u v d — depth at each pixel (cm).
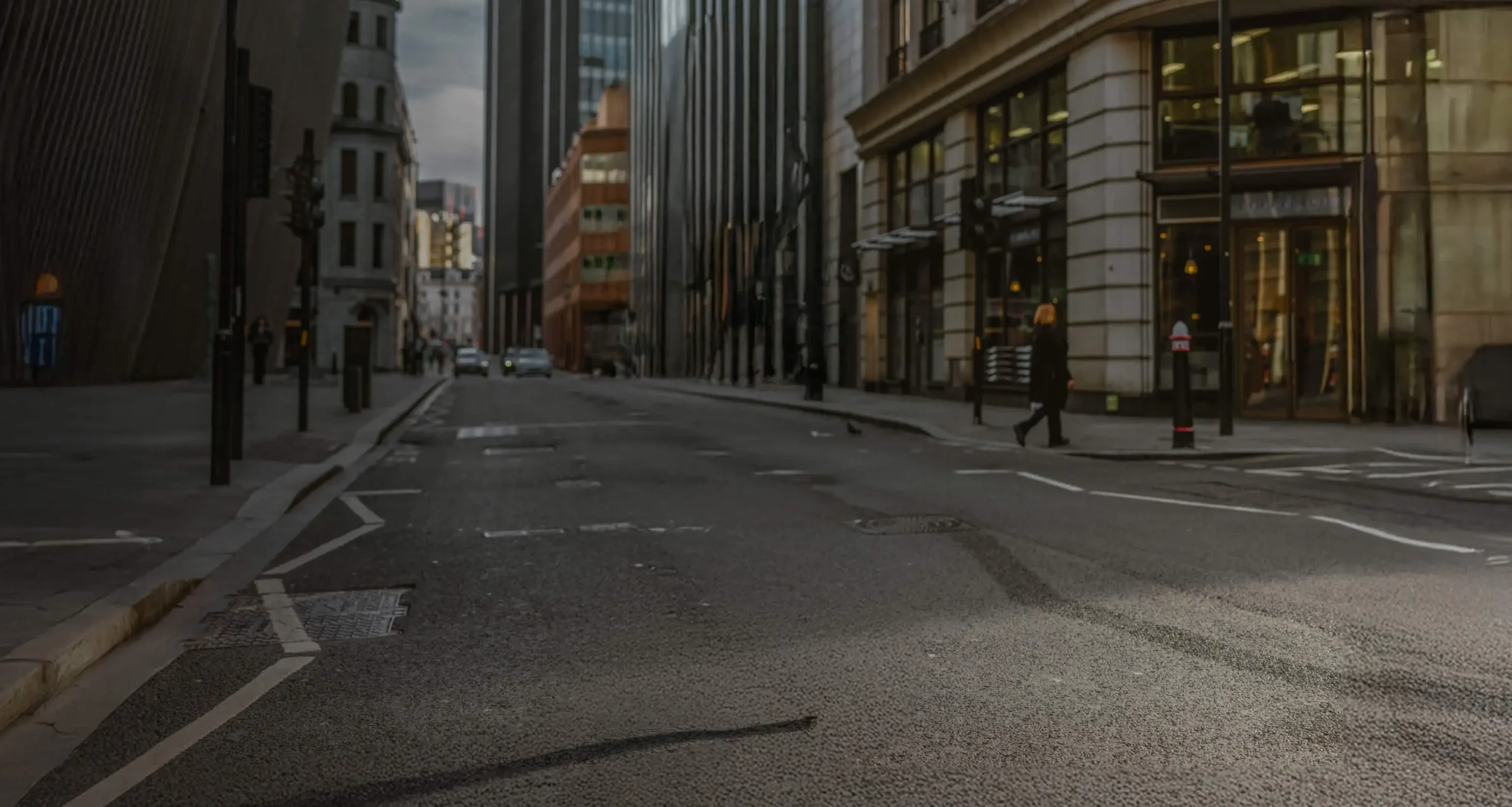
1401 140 1803
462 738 370
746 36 4722
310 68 4678
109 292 2966
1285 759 342
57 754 359
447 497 993
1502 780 324
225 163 998
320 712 399
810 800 315
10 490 933
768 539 754
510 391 3659
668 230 6581
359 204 7319
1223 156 1538
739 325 4672
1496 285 1792
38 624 475
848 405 2428
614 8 15812
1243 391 1911
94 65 2692
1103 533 767
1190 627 505
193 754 358
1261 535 755
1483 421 1728
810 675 437
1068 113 2081
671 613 545
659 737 369
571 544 742
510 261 16188
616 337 9469
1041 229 2242
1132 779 327
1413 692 405
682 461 1293
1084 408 2033
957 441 1580
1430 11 1809
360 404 2119
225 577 643
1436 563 652
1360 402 1816
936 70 2567
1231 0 1747
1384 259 1803
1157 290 1941
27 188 2608
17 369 2712
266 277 4775
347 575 648
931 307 2867
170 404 2172
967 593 581
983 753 350
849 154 3556
